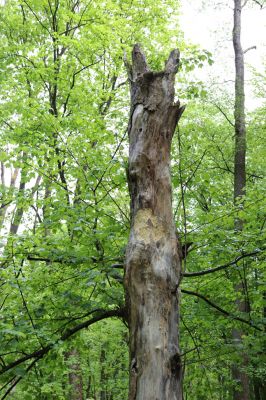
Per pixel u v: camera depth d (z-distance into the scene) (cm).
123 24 906
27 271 545
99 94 878
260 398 1288
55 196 562
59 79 897
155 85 414
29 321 494
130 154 406
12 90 964
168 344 337
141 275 352
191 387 1074
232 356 641
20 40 1057
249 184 1106
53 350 488
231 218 539
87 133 671
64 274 543
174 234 379
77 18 865
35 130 773
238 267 587
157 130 402
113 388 1681
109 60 943
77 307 496
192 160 566
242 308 766
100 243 514
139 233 368
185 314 684
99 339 1432
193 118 852
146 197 386
